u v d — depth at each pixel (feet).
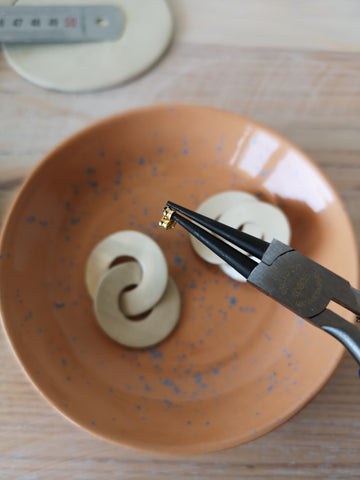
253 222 0.96
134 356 0.92
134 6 1.15
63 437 0.89
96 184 1.02
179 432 0.83
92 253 0.96
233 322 0.95
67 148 0.96
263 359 0.91
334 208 0.93
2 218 1.00
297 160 0.96
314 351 0.86
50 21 1.09
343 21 1.19
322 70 1.15
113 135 0.98
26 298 0.90
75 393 0.84
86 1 1.14
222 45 1.16
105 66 1.10
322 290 0.67
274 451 0.90
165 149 1.02
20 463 0.88
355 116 1.11
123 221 1.01
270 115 1.11
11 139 1.06
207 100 1.11
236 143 1.00
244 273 0.67
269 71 1.14
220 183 1.03
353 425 0.91
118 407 0.85
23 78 1.10
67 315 0.93
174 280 0.97
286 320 0.92
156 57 1.12
